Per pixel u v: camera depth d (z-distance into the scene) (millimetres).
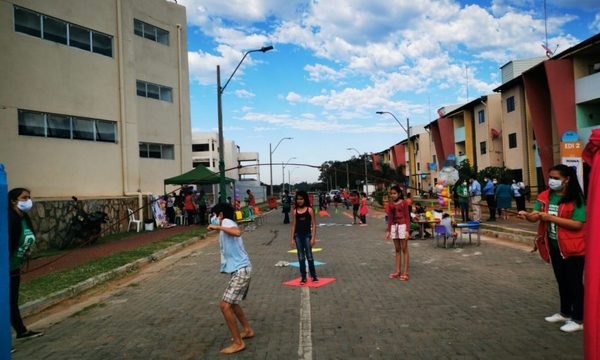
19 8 18422
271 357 4789
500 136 37188
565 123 26141
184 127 28625
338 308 6684
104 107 21938
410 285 8133
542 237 5762
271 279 9180
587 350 2652
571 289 5242
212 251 14336
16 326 5871
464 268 9695
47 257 13812
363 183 70125
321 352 4871
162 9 27453
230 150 76750
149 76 26297
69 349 5387
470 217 20406
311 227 8773
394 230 8766
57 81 19703
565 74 26219
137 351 5176
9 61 17891
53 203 16719
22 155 18328
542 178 30516
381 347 4949
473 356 4586
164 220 23422
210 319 6395
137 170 23578
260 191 63594
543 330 5316
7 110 17766
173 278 9906
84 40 21219
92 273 9930
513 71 35719
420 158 59656
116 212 20656
